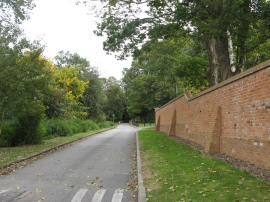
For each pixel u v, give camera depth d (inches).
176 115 926.4
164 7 701.9
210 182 298.4
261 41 640.4
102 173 409.4
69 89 1743.4
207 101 555.5
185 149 568.1
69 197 287.6
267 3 549.6
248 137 371.2
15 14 761.6
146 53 860.6
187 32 762.8
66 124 1248.8
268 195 243.1
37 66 697.6
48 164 489.1
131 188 325.1
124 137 1156.5
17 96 665.0
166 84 2236.7
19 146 761.0
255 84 350.6
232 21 550.6
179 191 277.4
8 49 668.7
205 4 626.8
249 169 336.2
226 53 662.5
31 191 310.5
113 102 3855.8
